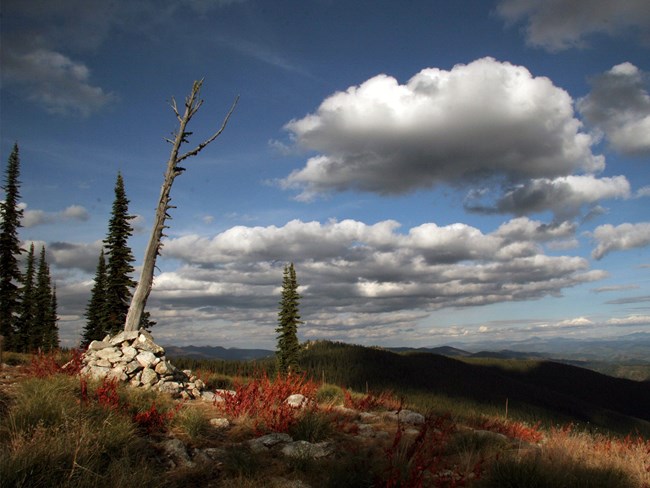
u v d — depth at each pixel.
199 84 17.23
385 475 5.68
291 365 50.06
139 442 6.73
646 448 8.37
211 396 12.37
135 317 15.51
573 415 157.62
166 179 16.70
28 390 7.87
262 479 5.90
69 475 4.80
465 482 5.99
